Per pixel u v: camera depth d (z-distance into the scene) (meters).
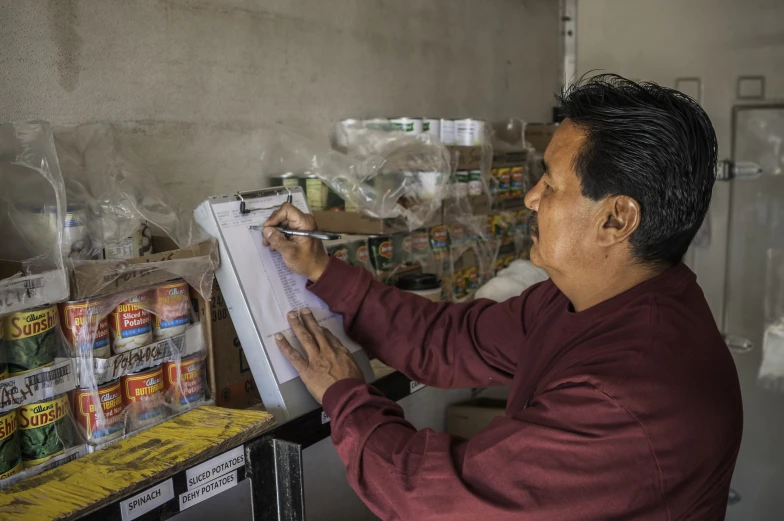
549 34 3.46
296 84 2.01
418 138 2.01
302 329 1.25
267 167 1.93
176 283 1.21
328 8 2.10
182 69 1.67
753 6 2.61
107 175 1.31
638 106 0.92
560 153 0.98
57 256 1.07
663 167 0.90
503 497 0.90
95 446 1.08
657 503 0.86
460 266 2.18
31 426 1.02
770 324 2.70
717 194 2.74
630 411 0.85
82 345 1.07
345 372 1.20
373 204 1.81
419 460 0.98
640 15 2.89
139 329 1.15
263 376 1.25
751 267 2.71
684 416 0.86
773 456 2.75
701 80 2.77
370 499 1.03
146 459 1.03
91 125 1.41
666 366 0.88
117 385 1.13
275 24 1.92
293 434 1.23
